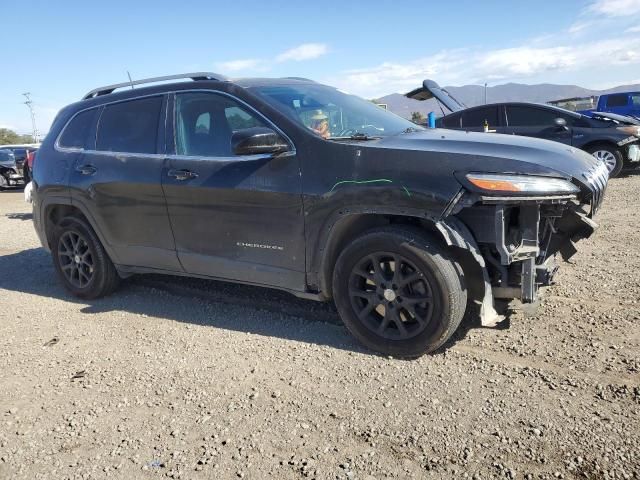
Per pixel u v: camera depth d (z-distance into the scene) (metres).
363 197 3.51
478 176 3.21
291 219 3.85
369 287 3.75
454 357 3.58
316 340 4.02
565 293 4.53
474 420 2.88
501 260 3.29
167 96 4.61
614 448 2.57
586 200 3.61
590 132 11.82
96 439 2.98
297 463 2.64
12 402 3.45
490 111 12.87
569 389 3.10
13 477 2.71
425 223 3.55
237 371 3.63
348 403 3.13
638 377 3.16
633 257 5.45
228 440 2.87
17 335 4.58
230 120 4.19
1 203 15.82
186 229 4.42
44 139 5.64
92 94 5.39
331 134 3.94
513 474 2.45
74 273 5.49
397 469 2.54
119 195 4.78
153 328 4.53
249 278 4.21
